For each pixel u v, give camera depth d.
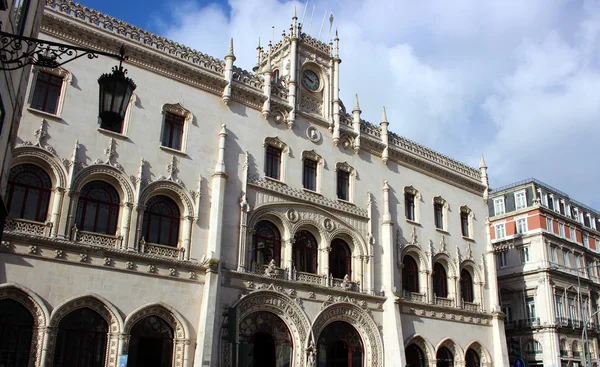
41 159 28.95
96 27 32.97
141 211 31.88
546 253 62.28
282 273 36.97
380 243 43.78
